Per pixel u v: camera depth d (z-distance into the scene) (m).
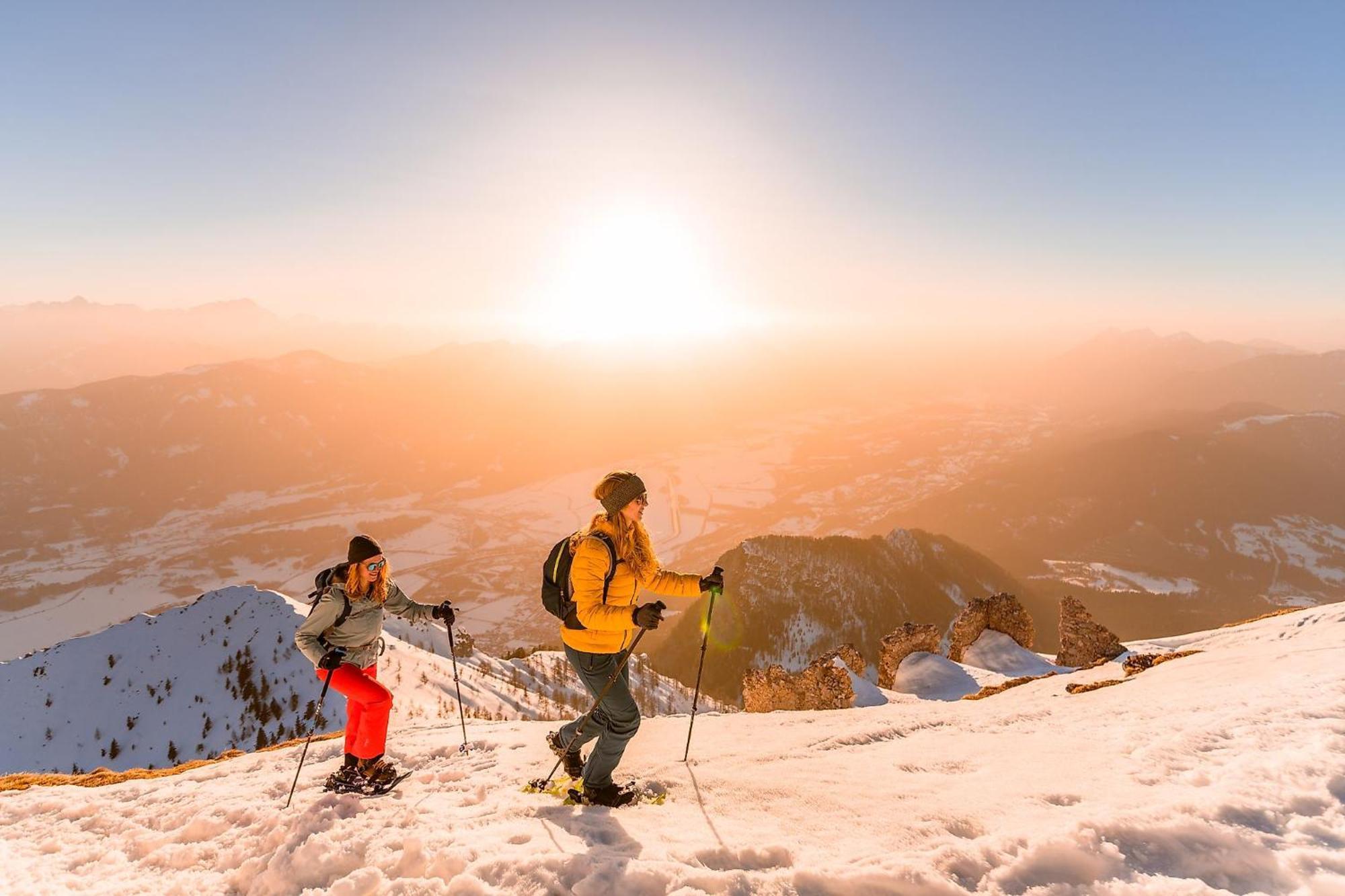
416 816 5.68
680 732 10.35
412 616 7.22
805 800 5.64
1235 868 3.59
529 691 136.75
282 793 7.02
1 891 5.34
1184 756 5.66
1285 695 7.16
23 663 154.00
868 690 27.19
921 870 3.85
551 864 4.32
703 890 3.86
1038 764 6.30
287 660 143.75
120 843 6.38
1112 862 3.74
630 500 5.38
